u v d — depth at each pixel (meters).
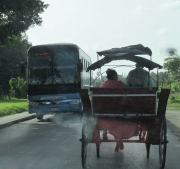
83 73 21.44
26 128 17.28
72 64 20.03
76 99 19.95
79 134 14.70
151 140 8.12
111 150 10.67
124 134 8.31
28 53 20.34
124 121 8.23
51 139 13.15
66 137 13.72
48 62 20.16
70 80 20.02
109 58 9.34
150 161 9.03
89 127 8.27
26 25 24.89
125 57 9.37
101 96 8.18
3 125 17.84
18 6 24.16
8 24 24.84
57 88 20.05
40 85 20.16
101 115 8.27
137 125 8.22
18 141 12.66
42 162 8.80
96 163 8.71
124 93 8.11
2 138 13.54
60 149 10.82
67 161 8.93
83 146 8.10
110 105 8.20
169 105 39.34
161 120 7.96
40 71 20.22
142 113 8.14
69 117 24.23
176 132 15.46
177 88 58.34
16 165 8.45
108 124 8.28
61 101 19.97
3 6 24.02
